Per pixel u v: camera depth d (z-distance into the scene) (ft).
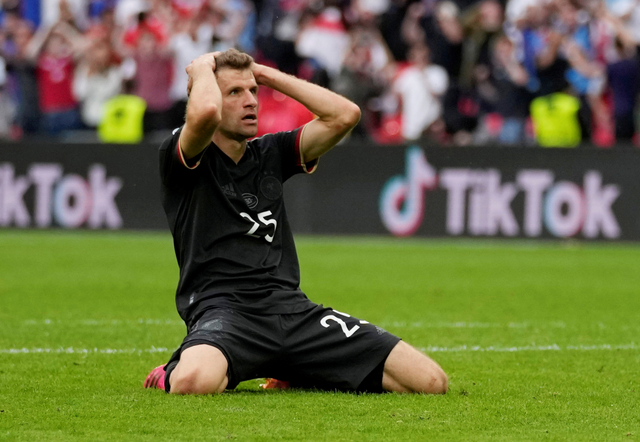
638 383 63.77
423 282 124.26
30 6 234.17
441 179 175.83
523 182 173.99
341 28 221.05
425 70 205.26
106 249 157.28
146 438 45.85
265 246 59.06
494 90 197.67
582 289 119.65
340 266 139.74
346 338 57.16
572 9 214.28
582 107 196.54
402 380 57.31
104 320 91.76
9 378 62.54
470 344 80.89
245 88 58.23
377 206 177.68
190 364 55.06
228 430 47.42
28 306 99.91
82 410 51.80
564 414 53.16
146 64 197.67
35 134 208.64
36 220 183.62
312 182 179.01
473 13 211.20
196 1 220.02
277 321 57.21
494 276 131.13
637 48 207.10
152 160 181.16
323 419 50.19
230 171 58.95
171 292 112.57
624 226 173.37
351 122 60.29
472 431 48.47
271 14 225.97
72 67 209.67
